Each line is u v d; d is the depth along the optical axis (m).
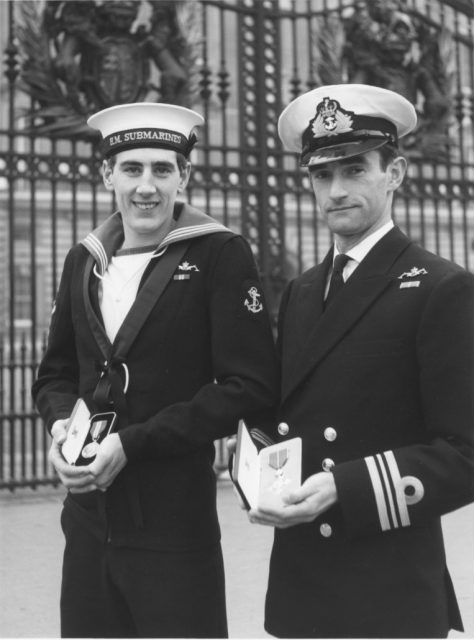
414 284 2.41
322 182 2.56
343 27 8.42
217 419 2.69
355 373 2.42
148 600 2.73
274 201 8.61
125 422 2.81
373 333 2.42
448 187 8.62
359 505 2.24
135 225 2.88
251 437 2.62
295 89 8.29
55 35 7.45
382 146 2.52
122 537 2.77
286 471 2.30
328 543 2.44
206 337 2.89
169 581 2.74
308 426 2.49
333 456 2.42
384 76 8.43
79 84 7.47
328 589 2.40
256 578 5.04
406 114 2.59
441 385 2.29
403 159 2.63
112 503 2.80
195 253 2.91
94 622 2.85
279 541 2.58
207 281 2.88
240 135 8.19
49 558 5.46
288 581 2.51
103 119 2.92
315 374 2.51
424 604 2.32
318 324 2.52
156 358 2.83
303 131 2.65
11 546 5.73
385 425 2.39
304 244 18.30
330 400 2.45
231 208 16.06
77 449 2.69
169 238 2.89
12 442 7.33
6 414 7.28
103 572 2.81
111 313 2.94
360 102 2.52
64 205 18.52
